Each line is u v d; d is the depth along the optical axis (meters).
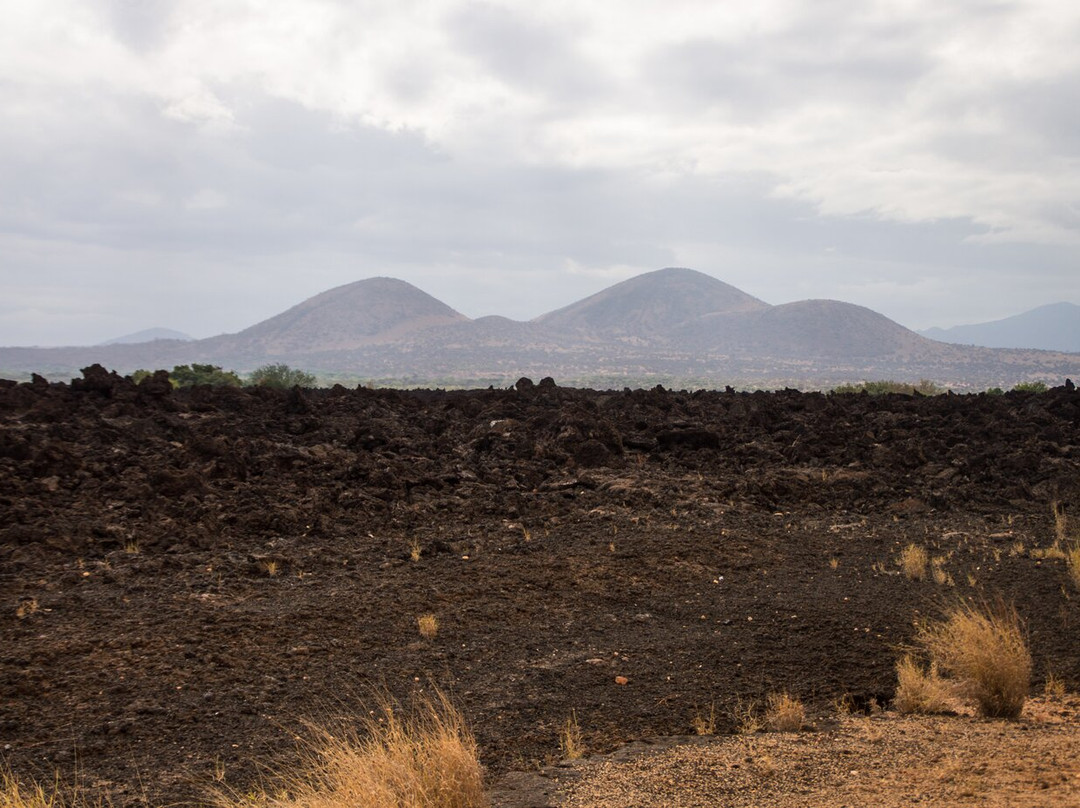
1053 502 17.70
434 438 23.75
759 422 26.39
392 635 10.26
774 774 6.19
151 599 11.45
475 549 14.46
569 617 11.08
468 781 5.76
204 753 7.14
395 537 15.23
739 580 12.84
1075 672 8.78
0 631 10.13
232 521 15.41
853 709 8.07
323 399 28.64
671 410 28.22
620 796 5.93
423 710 7.99
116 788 6.55
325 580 12.56
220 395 26.72
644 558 13.87
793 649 9.76
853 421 26.53
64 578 12.20
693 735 7.41
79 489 16.81
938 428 24.92
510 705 8.16
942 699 8.00
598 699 8.31
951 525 16.52
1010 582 12.31
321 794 5.93
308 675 8.95
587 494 18.75
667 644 10.00
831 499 18.69
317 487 18.02
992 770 5.73
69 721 7.82
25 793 6.47
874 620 10.70
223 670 9.05
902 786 5.67
